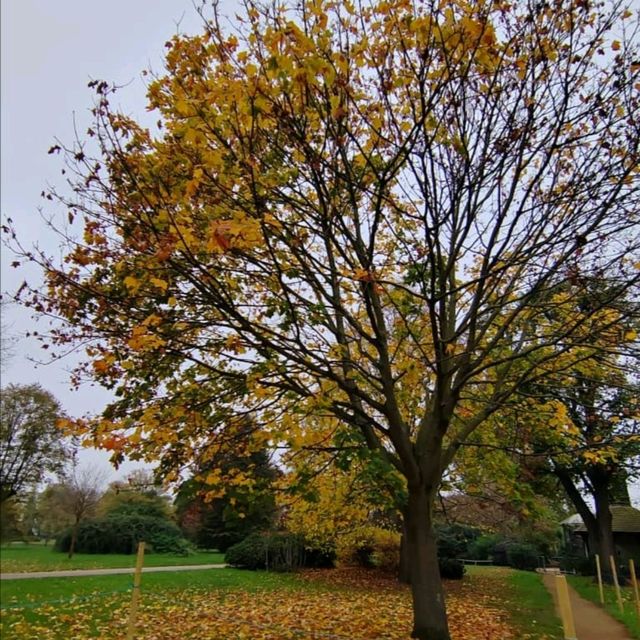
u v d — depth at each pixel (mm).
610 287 7527
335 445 7023
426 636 6938
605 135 6887
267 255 6855
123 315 6875
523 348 8898
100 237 6738
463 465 11281
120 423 6094
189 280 6309
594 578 22422
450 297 8969
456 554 24781
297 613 12141
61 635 8930
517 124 6730
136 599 7090
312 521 13094
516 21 6348
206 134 5918
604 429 9281
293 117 5766
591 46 6551
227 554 24047
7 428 31828
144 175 6320
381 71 6207
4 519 17453
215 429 7395
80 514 30172
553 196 7258
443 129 6602
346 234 6805
